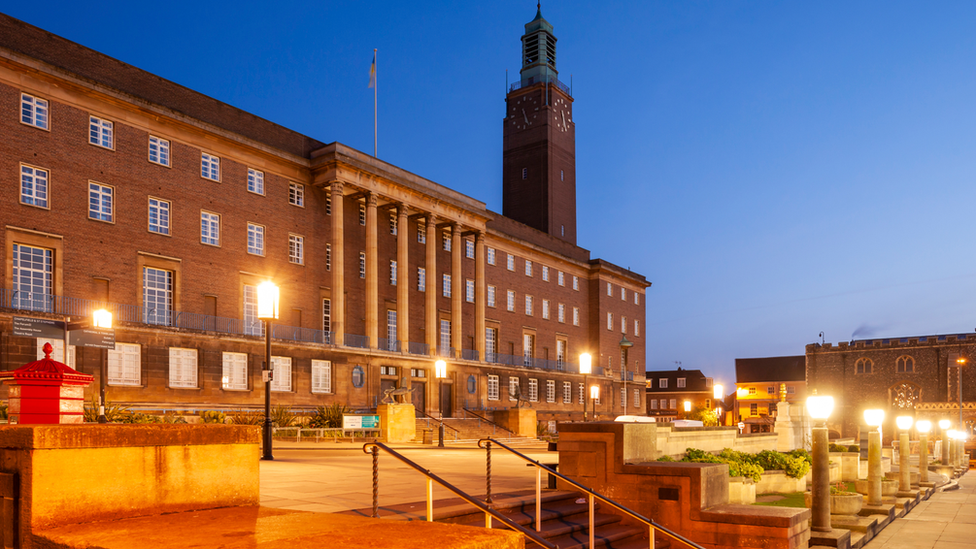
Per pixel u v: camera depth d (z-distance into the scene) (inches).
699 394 4286.4
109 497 198.1
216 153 1752.0
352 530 169.5
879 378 3412.9
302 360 1811.0
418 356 2132.1
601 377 3169.3
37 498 183.5
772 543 445.7
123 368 1467.8
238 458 232.8
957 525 702.5
